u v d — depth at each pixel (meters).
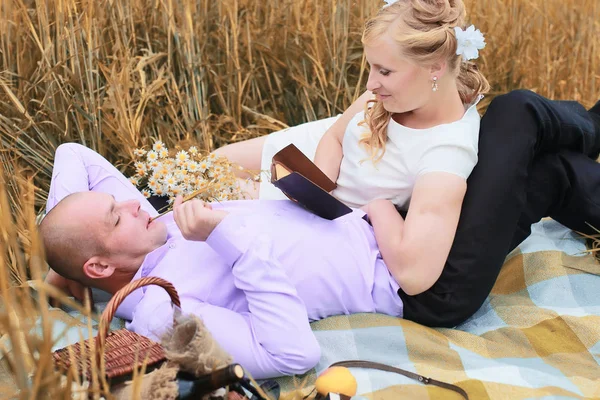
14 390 1.44
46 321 1.25
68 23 2.79
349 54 3.29
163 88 2.91
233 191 2.36
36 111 2.70
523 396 1.68
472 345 1.91
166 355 1.37
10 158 2.37
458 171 1.91
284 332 1.69
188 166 2.31
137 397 1.27
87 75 2.69
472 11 3.54
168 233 1.92
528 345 1.90
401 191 2.03
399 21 1.86
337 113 3.22
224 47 3.20
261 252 1.74
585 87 3.36
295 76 3.19
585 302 2.06
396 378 1.73
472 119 2.04
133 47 3.06
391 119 2.04
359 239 1.96
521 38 3.47
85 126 2.74
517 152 1.99
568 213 2.20
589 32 3.47
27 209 1.54
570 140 2.15
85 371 1.35
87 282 1.83
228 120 2.95
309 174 1.96
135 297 1.81
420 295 1.94
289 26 3.31
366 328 1.89
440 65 1.90
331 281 1.89
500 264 1.98
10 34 2.83
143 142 2.74
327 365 1.80
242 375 1.35
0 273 1.33
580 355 1.87
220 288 1.81
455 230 1.91
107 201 1.79
